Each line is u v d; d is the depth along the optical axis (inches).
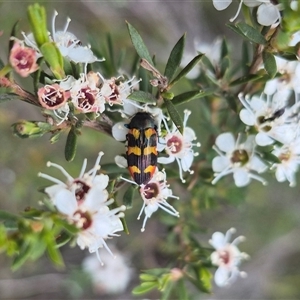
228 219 12.8
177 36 13.0
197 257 8.4
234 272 8.8
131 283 12.4
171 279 8.2
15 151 11.4
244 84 8.1
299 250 13.5
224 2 7.3
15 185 11.4
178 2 13.0
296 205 13.1
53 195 6.7
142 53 7.1
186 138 7.5
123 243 11.7
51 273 12.3
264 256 13.4
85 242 6.7
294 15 6.7
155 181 7.4
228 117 8.6
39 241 6.3
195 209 9.0
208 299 13.0
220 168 8.1
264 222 13.1
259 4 7.1
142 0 12.6
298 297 13.6
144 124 7.1
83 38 12.0
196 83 8.4
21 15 11.1
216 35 13.3
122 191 9.8
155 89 7.7
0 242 6.3
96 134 11.1
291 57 7.1
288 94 7.9
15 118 11.3
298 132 7.8
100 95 6.9
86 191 6.8
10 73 6.7
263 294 13.5
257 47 7.5
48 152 11.6
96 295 12.4
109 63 8.2
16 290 12.1
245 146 8.0
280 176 7.9
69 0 12.0
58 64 6.6
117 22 12.6
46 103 6.7
